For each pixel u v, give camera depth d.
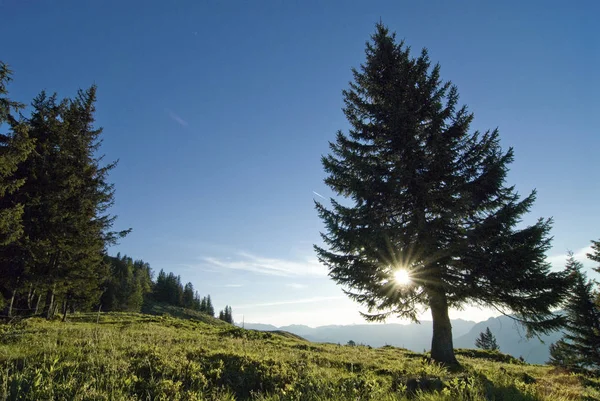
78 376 6.20
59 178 23.94
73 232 24.72
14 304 26.66
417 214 14.78
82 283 26.62
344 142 17.67
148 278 126.94
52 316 25.52
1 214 17.20
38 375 5.46
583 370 25.86
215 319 105.19
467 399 5.52
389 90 17.56
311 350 16.02
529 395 6.20
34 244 21.34
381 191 15.65
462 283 14.42
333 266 16.08
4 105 16.61
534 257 13.66
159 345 10.23
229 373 7.62
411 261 14.67
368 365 10.83
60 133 24.86
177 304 126.06
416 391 6.42
